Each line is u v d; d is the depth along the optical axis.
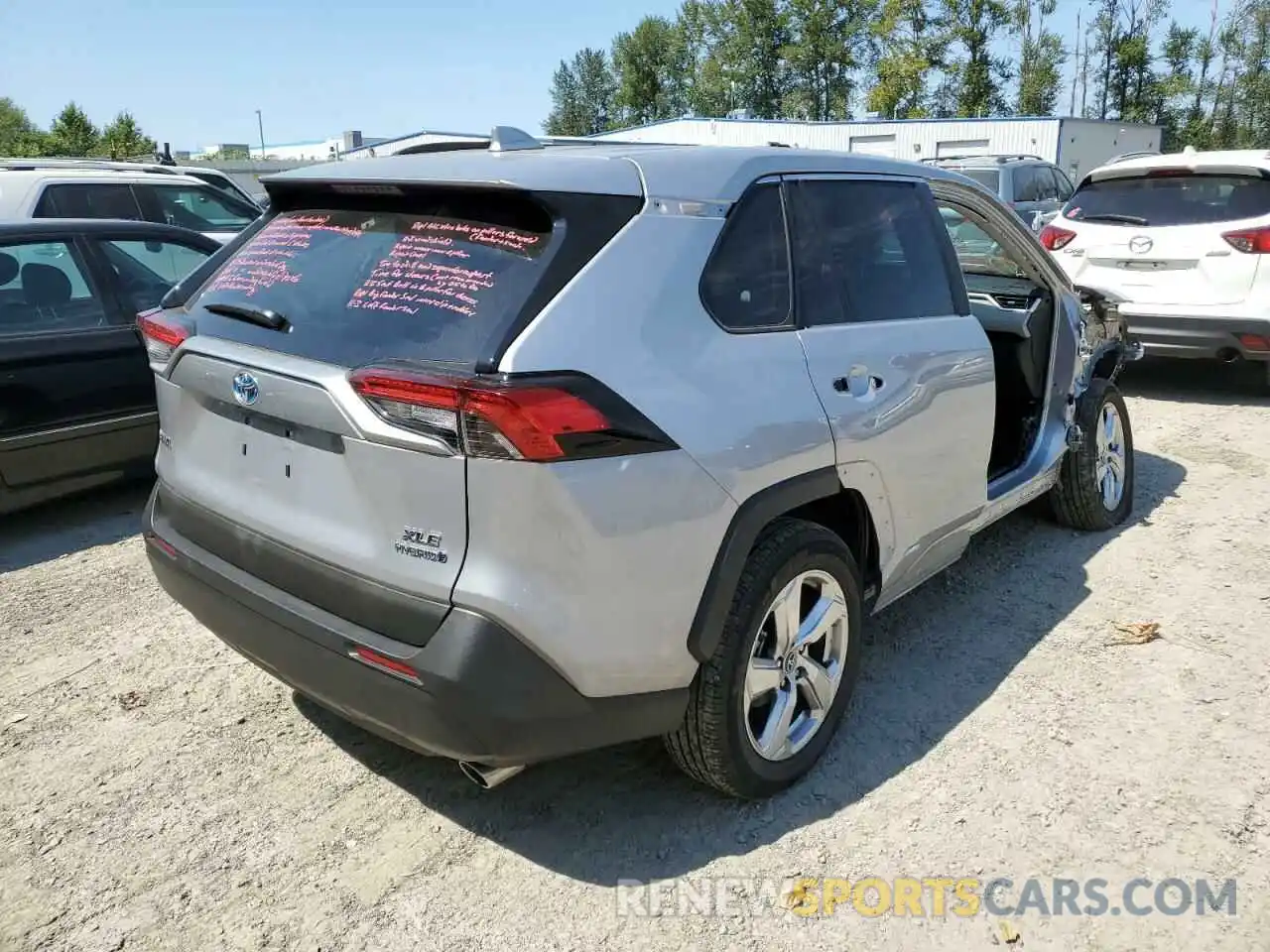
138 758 3.22
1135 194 7.62
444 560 2.29
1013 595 4.32
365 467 2.36
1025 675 3.65
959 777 3.05
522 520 2.21
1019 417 4.59
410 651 2.30
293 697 3.58
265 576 2.66
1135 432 6.85
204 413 2.86
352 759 3.21
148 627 4.14
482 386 2.15
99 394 5.32
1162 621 4.05
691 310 2.60
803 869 2.68
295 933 2.48
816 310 3.02
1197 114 53.81
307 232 2.87
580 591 2.30
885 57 54.03
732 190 2.82
